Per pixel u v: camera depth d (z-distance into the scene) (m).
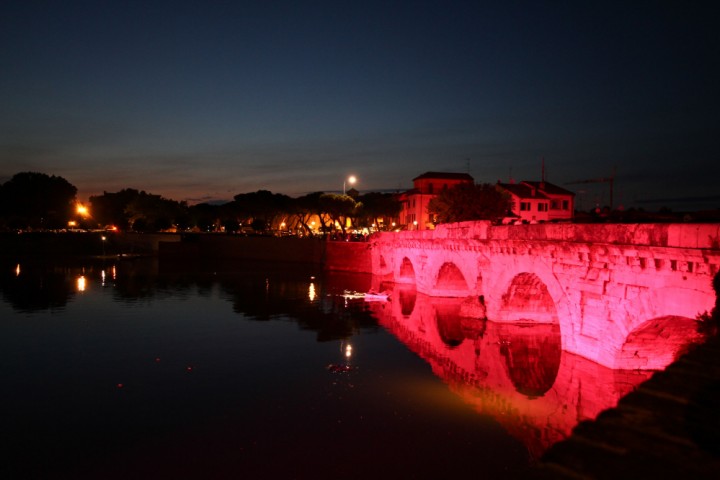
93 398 25.14
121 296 59.16
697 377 7.18
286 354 33.38
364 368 30.11
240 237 120.06
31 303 53.72
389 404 24.09
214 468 18.14
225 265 102.88
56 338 37.84
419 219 108.25
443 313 46.78
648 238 20.61
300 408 23.69
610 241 23.08
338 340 37.25
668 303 19.56
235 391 26.11
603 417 6.07
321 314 47.97
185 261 112.81
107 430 21.38
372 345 35.66
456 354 32.78
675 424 5.79
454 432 20.89
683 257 18.53
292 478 17.44
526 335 35.59
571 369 26.00
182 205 187.38
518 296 36.94
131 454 19.27
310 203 115.88
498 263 36.69
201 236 127.94
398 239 68.94
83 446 19.92
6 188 129.50
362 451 19.27
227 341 37.03
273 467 18.17
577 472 4.89
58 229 143.88
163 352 33.91
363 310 50.00
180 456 19.08
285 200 123.88
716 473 4.72
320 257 101.00
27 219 135.62
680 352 22.70
